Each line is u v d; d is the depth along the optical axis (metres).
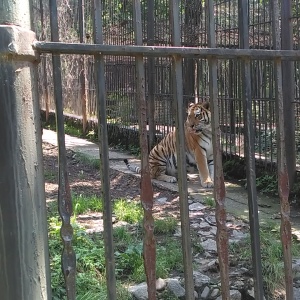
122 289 3.93
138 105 2.14
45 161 10.23
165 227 5.41
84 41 13.21
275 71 2.40
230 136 8.56
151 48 2.10
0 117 1.84
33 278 1.92
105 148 2.09
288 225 2.48
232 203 6.70
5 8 1.84
